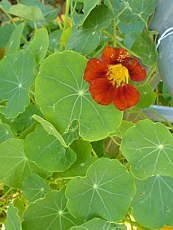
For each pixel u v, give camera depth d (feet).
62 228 0.91
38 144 0.90
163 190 0.91
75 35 0.94
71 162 0.90
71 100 0.86
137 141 0.86
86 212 0.89
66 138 0.88
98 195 0.89
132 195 0.88
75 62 0.85
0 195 1.12
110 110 0.85
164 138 0.85
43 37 0.91
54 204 0.91
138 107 0.95
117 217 0.88
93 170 0.87
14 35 1.03
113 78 0.83
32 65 0.90
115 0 0.98
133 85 0.91
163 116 1.01
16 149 0.92
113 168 0.87
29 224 0.91
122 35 1.07
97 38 0.90
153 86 1.03
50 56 0.84
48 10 1.22
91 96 0.85
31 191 0.93
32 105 0.95
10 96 0.93
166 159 0.87
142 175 0.87
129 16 0.96
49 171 0.90
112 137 0.94
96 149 0.97
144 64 0.93
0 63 0.95
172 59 0.89
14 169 0.95
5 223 0.96
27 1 1.26
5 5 1.14
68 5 1.00
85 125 0.86
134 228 1.03
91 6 0.88
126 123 0.90
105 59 0.83
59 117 0.86
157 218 0.91
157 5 0.93
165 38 0.91
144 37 0.94
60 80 0.85
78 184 0.87
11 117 0.91
